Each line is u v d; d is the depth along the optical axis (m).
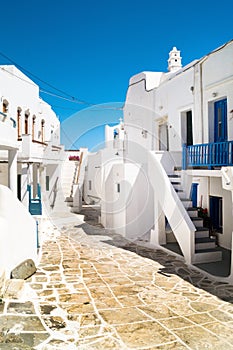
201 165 9.65
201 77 10.75
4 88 13.46
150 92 14.82
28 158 13.91
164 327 5.12
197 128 11.06
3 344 4.54
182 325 5.20
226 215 9.87
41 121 18.89
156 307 5.91
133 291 6.73
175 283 7.28
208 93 10.42
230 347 4.54
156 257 9.62
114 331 4.97
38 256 9.35
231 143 8.35
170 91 12.88
